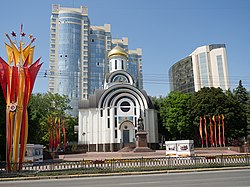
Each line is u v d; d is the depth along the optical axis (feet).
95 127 183.62
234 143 206.18
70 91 367.45
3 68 75.46
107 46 435.12
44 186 47.06
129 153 135.44
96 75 408.46
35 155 107.04
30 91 77.15
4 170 73.26
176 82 454.40
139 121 151.33
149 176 57.88
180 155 105.60
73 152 169.27
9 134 72.08
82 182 51.08
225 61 376.27
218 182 45.37
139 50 516.32
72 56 379.76
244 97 227.61
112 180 52.44
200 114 184.85
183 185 42.80
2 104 100.01
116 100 182.09
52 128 169.89
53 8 399.65
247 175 55.16
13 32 78.48
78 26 397.19
